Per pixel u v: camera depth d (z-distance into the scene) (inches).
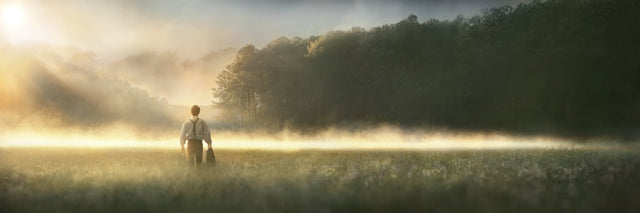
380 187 297.7
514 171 417.4
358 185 317.4
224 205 240.4
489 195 261.7
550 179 357.1
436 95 3356.3
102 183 349.4
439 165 515.8
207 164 477.7
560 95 3181.6
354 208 228.2
